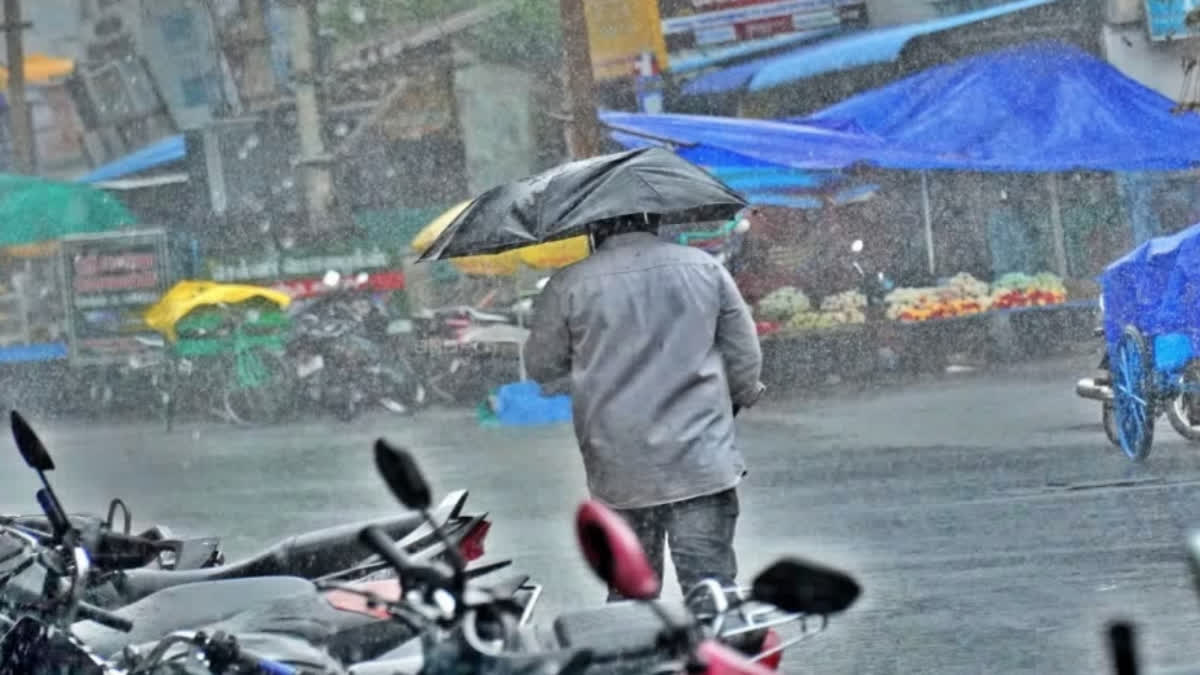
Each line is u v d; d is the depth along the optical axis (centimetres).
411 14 5756
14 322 6078
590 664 730
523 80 5738
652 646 743
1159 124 4650
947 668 1521
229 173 6041
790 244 5022
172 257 5862
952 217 5066
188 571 1146
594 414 1388
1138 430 2711
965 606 1766
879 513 2434
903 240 5059
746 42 5412
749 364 1411
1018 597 1784
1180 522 2148
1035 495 2477
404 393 4962
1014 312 4831
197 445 4416
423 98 5756
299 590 1041
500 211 1461
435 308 5328
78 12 7044
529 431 4072
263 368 5028
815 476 2905
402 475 730
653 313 1386
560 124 5722
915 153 4531
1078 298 4941
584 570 2116
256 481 3419
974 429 3416
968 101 4666
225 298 5034
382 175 5731
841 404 4250
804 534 2302
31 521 1349
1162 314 2650
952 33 5241
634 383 1382
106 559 1144
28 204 5669
